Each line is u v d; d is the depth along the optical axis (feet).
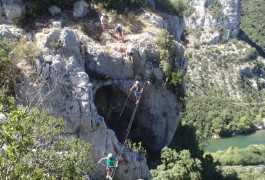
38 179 61.46
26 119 68.39
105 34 164.45
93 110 132.77
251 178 299.17
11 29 146.20
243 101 588.50
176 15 217.97
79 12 166.09
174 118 178.19
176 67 173.47
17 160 62.49
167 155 166.71
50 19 159.02
